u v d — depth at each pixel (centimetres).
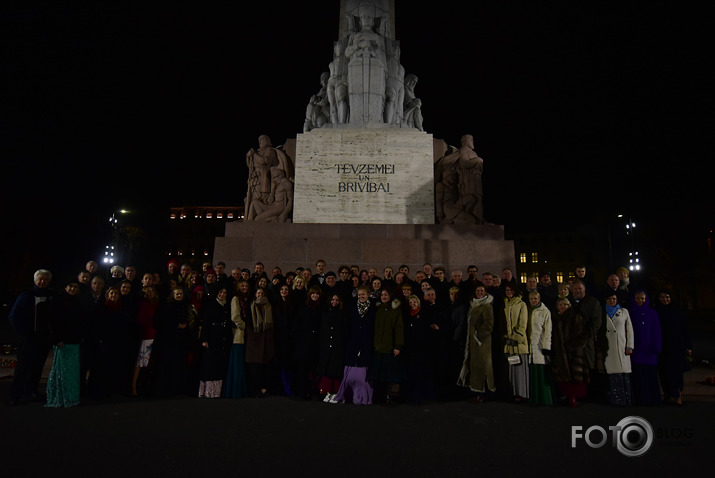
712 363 1099
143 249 5350
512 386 739
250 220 1284
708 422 629
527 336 742
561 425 611
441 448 516
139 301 808
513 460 480
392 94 1421
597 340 736
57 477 427
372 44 1416
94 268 902
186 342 805
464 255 1196
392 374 718
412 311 758
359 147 1310
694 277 4131
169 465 457
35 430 574
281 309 811
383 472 443
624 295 784
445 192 1297
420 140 1320
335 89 1421
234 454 489
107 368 756
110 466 453
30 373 733
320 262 1014
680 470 459
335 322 764
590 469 459
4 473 435
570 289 793
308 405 716
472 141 1355
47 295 754
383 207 1278
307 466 456
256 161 1336
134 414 653
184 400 742
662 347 750
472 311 766
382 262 1189
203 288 899
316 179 1292
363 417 646
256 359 764
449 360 829
